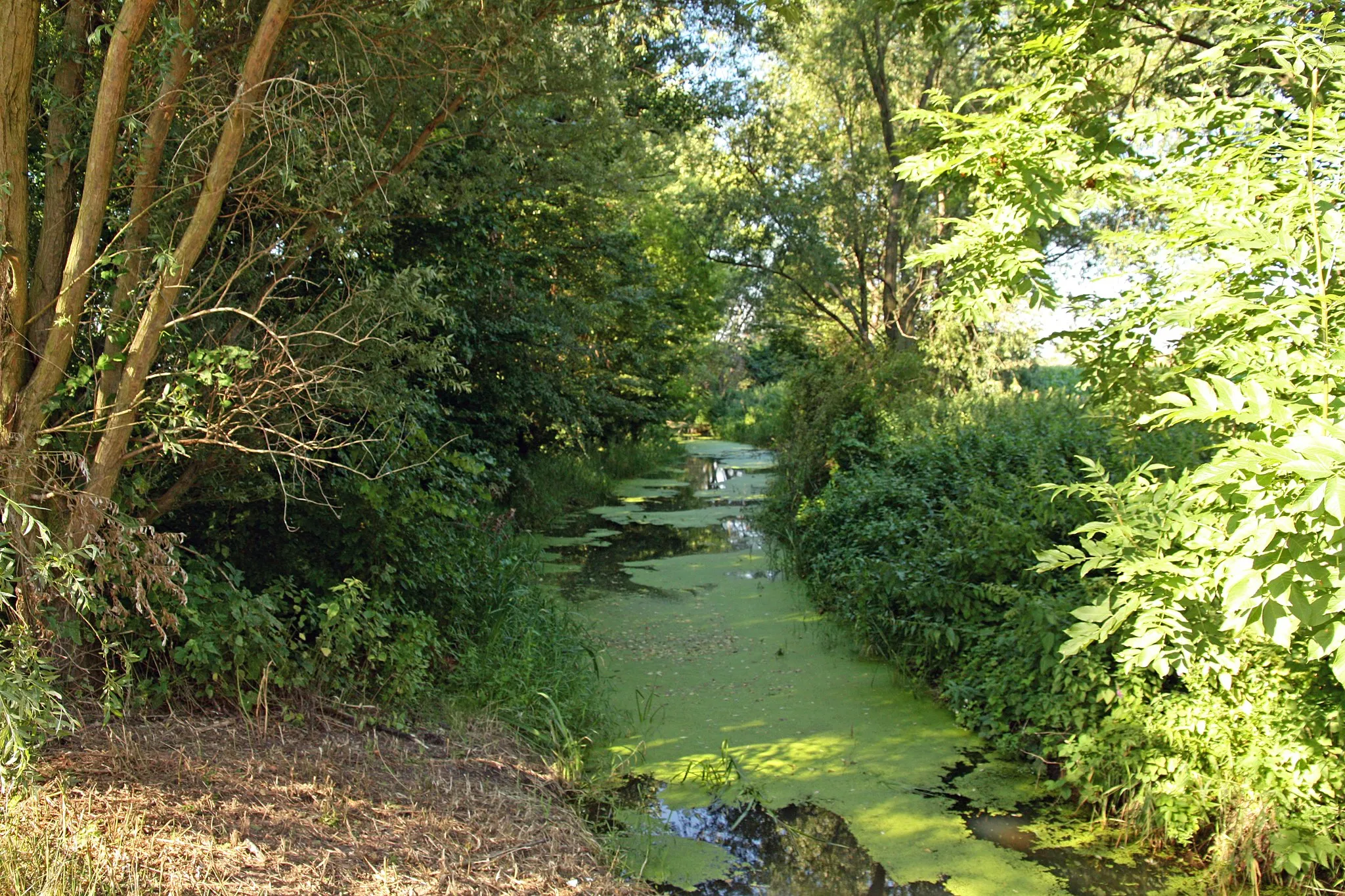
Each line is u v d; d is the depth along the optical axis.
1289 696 3.86
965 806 4.60
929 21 7.23
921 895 3.81
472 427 10.80
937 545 6.74
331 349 4.72
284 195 4.47
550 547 12.12
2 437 3.47
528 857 3.73
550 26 5.86
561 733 5.25
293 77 4.12
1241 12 4.20
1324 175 3.26
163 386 4.10
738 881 3.93
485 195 7.61
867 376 14.18
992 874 3.97
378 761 4.22
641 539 12.93
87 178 3.55
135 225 3.91
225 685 4.22
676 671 6.79
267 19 3.64
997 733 5.25
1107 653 4.65
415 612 5.51
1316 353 2.63
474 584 6.40
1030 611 4.99
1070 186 3.80
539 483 14.80
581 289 14.77
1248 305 2.84
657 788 4.83
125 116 3.57
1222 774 3.96
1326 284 3.12
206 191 3.63
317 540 5.34
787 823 4.45
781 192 21.94
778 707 5.99
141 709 3.96
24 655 2.94
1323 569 2.10
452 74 5.40
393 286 4.74
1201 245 3.59
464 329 9.20
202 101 4.16
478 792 4.20
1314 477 1.90
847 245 22.41
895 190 20.27
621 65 9.39
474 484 6.79
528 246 12.10
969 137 3.64
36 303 3.85
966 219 4.07
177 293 3.69
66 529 3.66
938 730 5.56
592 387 16.97
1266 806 3.73
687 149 22.12
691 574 10.21
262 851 3.22
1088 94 4.69
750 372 50.25
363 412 4.98
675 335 23.83
